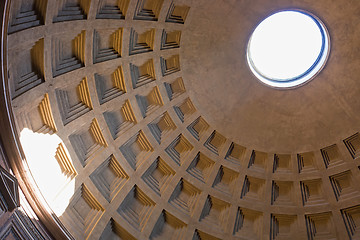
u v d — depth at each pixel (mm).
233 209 19641
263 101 19766
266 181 20172
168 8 16531
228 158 20234
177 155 19547
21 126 13617
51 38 13602
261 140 20328
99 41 15812
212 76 19062
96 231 16094
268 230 19422
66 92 15484
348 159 19656
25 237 12258
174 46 17891
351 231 19031
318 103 19578
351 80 18859
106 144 17203
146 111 18484
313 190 20188
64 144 15445
